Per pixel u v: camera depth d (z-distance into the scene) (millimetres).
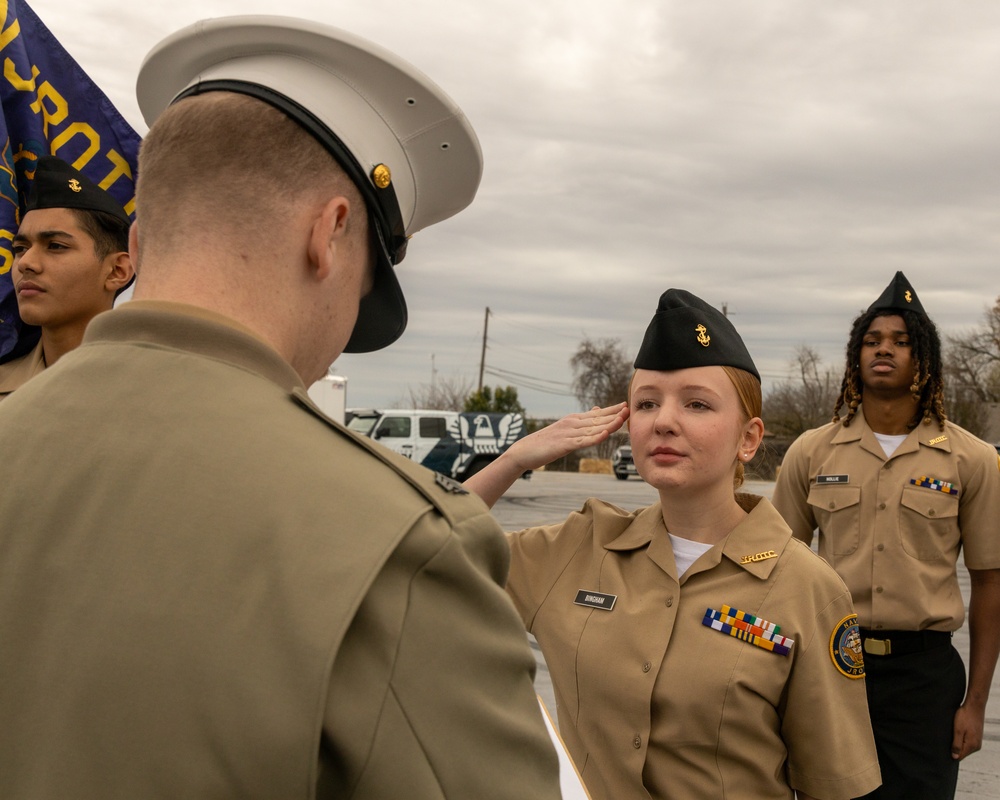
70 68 2396
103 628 604
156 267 774
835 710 1564
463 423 16766
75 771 580
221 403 689
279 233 771
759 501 1769
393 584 632
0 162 2277
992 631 2838
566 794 1064
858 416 3125
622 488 22594
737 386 1689
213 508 633
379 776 598
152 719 578
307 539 624
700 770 1533
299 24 830
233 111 777
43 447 696
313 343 819
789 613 1579
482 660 667
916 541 2822
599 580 1737
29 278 2234
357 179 836
